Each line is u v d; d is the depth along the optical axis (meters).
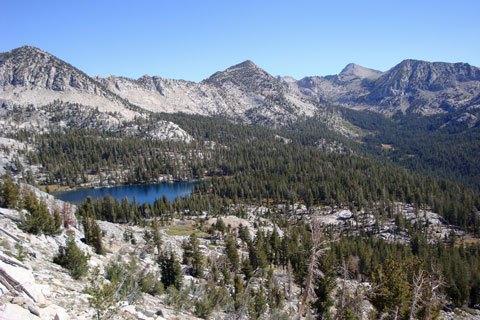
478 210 146.75
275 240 77.44
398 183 180.25
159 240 58.78
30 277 16.47
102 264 35.19
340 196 154.12
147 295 29.14
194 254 52.91
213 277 48.78
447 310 59.34
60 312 15.01
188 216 139.50
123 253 48.59
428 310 25.39
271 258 74.06
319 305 36.25
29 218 34.41
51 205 57.28
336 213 146.12
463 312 59.75
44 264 24.83
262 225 121.44
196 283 44.44
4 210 36.38
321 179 195.75
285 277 54.56
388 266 29.59
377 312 29.05
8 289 14.59
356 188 164.50
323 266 36.53
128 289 24.64
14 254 23.03
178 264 38.44
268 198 177.62
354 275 64.56
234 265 57.88
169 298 28.56
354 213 133.88
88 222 44.75
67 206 51.22
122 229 72.69
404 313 27.06
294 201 166.75
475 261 77.75
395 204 151.50
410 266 30.91
